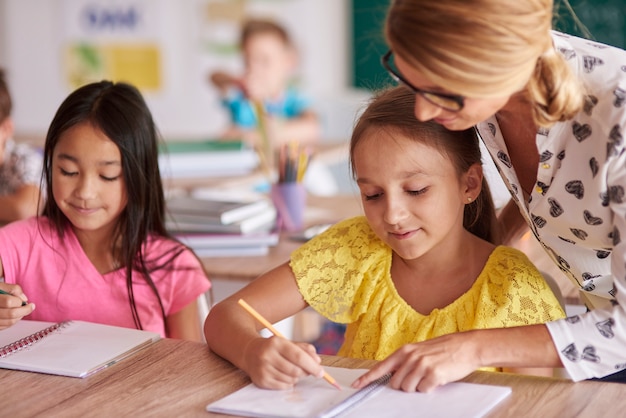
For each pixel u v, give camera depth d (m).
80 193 1.84
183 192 3.13
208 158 3.46
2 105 2.69
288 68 5.74
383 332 1.64
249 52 5.71
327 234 1.72
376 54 5.60
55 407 1.27
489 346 1.31
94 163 1.85
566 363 1.30
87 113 1.86
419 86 1.22
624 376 1.60
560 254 1.55
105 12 6.02
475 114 1.22
